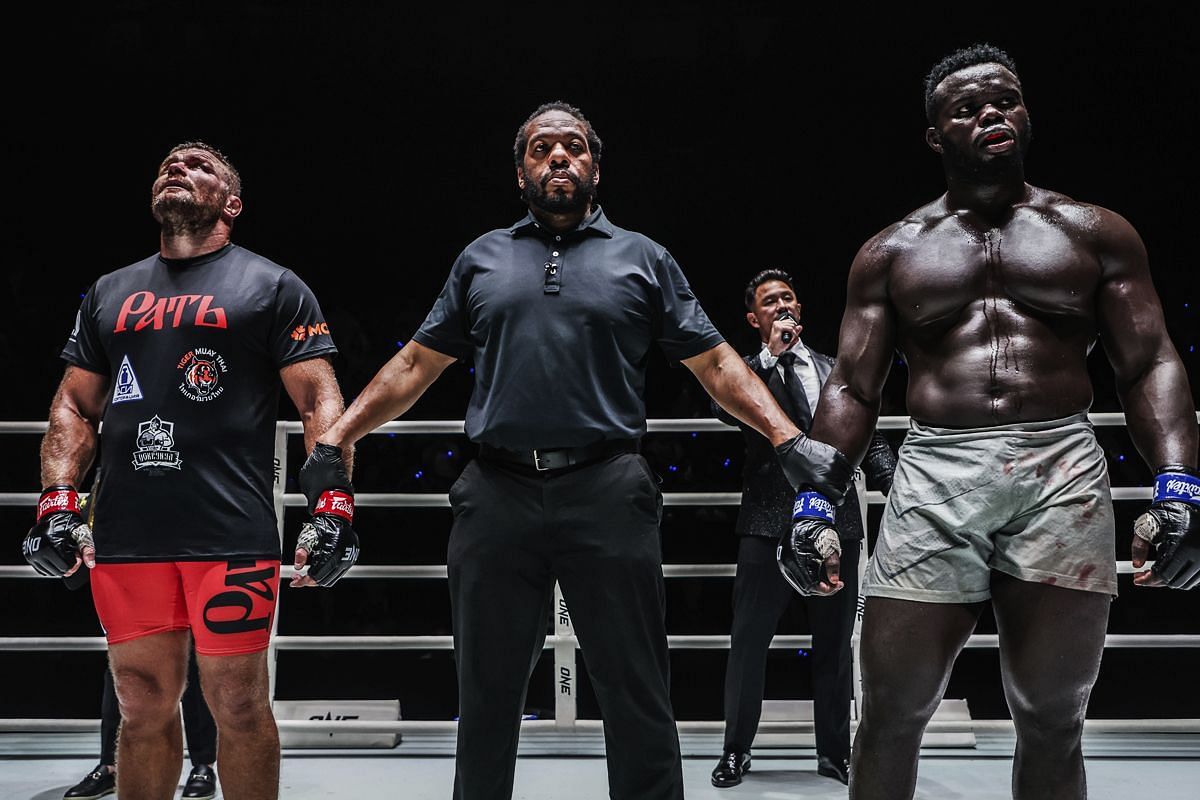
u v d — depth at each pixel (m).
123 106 8.62
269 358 2.19
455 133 8.88
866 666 1.83
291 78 8.72
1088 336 1.83
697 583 6.38
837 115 8.68
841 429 1.92
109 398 2.15
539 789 2.89
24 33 8.40
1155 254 8.31
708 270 8.91
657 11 8.70
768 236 8.86
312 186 8.91
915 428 1.89
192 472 2.07
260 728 2.07
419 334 2.17
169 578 2.07
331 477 2.08
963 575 1.78
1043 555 1.74
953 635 1.80
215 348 2.11
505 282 2.04
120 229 8.66
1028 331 1.80
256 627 2.07
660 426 3.20
